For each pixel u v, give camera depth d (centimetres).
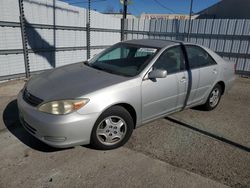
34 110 308
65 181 279
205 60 487
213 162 330
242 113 531
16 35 690
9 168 298
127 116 347
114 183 279
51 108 298
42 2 748
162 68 394
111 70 390
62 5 818
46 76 378
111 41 1101
